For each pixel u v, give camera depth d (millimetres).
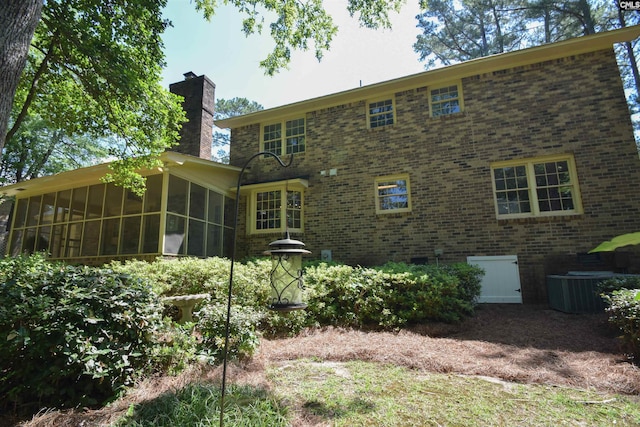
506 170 8102
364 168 9477
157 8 6941
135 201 8484
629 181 7020
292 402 2715
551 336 4672
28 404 2598
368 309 5445
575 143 7520
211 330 3801
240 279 5602
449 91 8992
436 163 8672
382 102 9766
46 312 2646
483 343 4434
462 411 2566
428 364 3643
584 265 7016
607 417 2445
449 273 6262
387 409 2604
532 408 2605
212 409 2426
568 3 16062
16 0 3143
